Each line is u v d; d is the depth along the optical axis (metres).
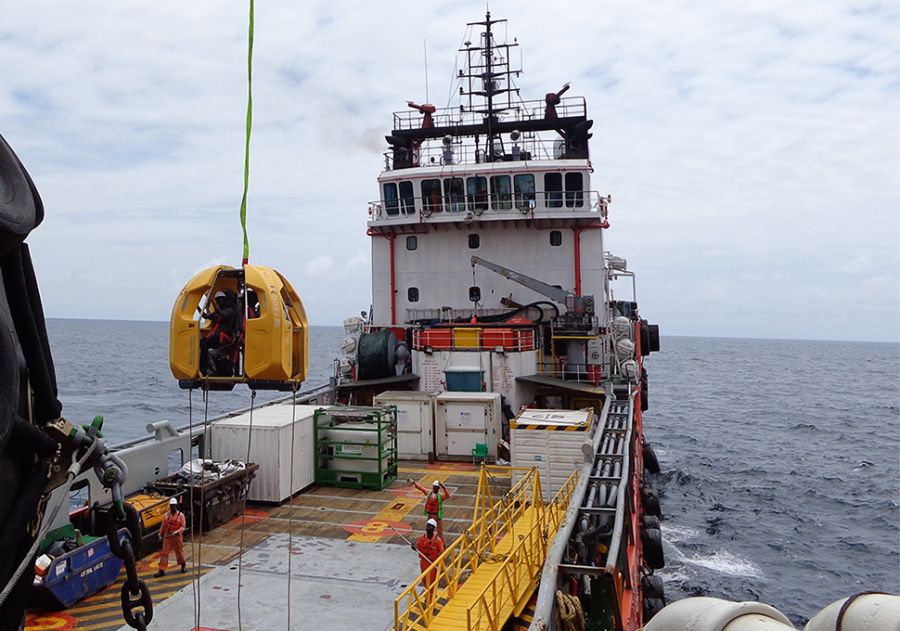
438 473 19.42
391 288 26.08
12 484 3.27
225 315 6.49
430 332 22.34
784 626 3.16
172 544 12.40
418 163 29.09
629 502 14.32
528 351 22.11
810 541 32.75
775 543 32.19
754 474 47.44
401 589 11.80
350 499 17.06
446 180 24.89
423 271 25.86
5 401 2.96
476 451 20.23
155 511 13.56
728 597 25.73
